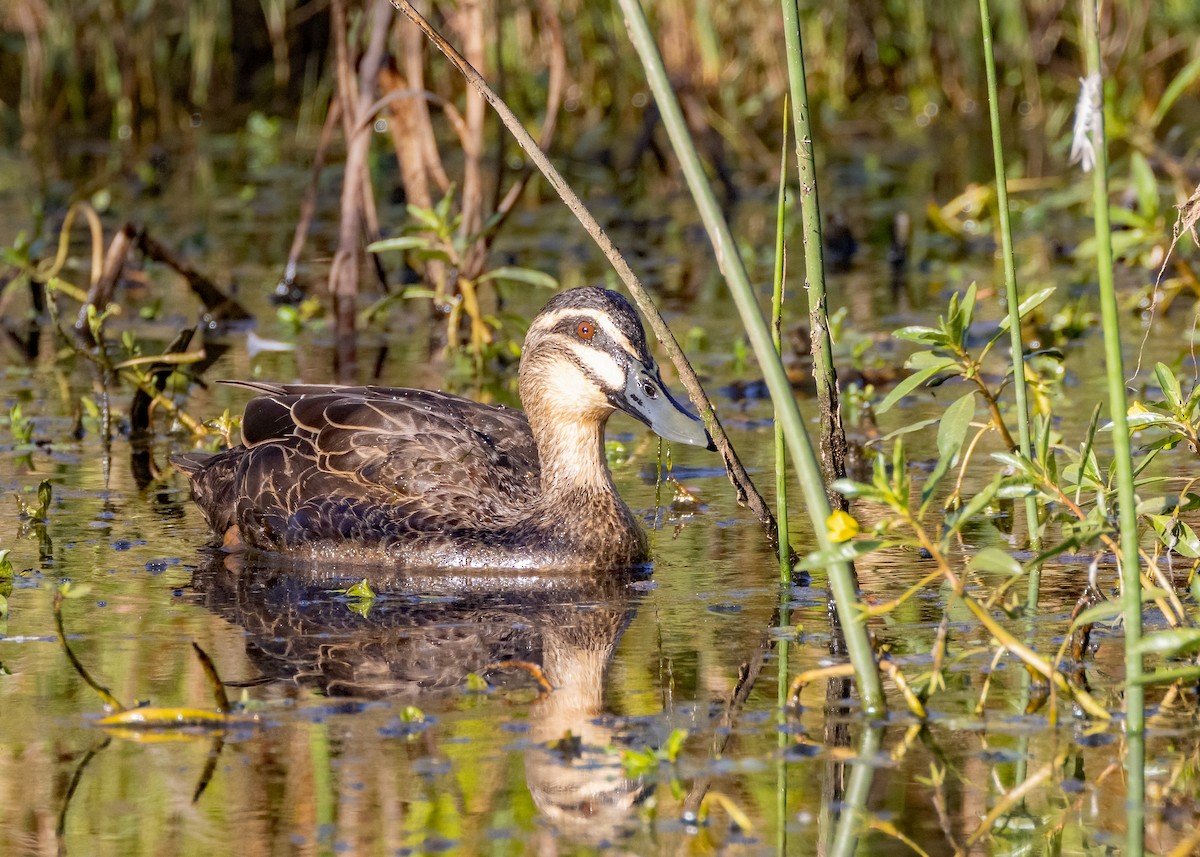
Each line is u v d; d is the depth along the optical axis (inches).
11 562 435.8
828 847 266.8
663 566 434.6
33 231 925.2
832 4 1259.8
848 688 333.7
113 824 274.1
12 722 317.1
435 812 278.2
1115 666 340.8
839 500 386.0
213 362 650.2
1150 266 776.9
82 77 1266.0
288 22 1259.2
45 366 685.3
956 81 1296.8
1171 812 277.1
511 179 1063.0
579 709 325.1
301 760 299.1
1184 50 1202.0
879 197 1053.8
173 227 968.9
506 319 671.1
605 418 459.8
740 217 1014.4
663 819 277.0
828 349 380.5
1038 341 687.1
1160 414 370.0
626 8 292.8
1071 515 369.1
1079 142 290.5
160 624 383.6
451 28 928.9
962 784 288.7
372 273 869.8
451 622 387.5
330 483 462.0
